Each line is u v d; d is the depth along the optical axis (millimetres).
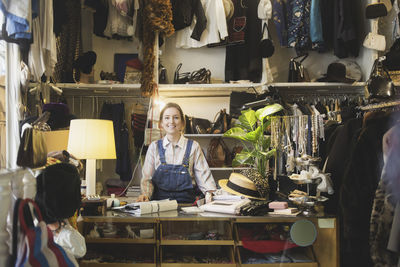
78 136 2438
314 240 1997
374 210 2023
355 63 4199
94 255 1970
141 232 1977
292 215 2027
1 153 2736
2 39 2453
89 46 4742
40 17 2932
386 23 4090
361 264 2484
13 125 2611
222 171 4457
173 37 4734
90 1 4156
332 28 4180
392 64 2854
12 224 1272
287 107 3885
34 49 2850
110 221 1987
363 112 2898
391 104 2309
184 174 2850
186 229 1982
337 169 2588
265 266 1952
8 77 2639
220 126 4238
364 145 2305
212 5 4191
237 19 4176
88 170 2424
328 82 4082
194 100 4727
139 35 4238
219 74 4703
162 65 4457
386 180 1982
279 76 4648
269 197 2551
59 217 1572
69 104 4688
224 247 1979
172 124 2850
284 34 4152
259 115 3025
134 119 4359
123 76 4668
